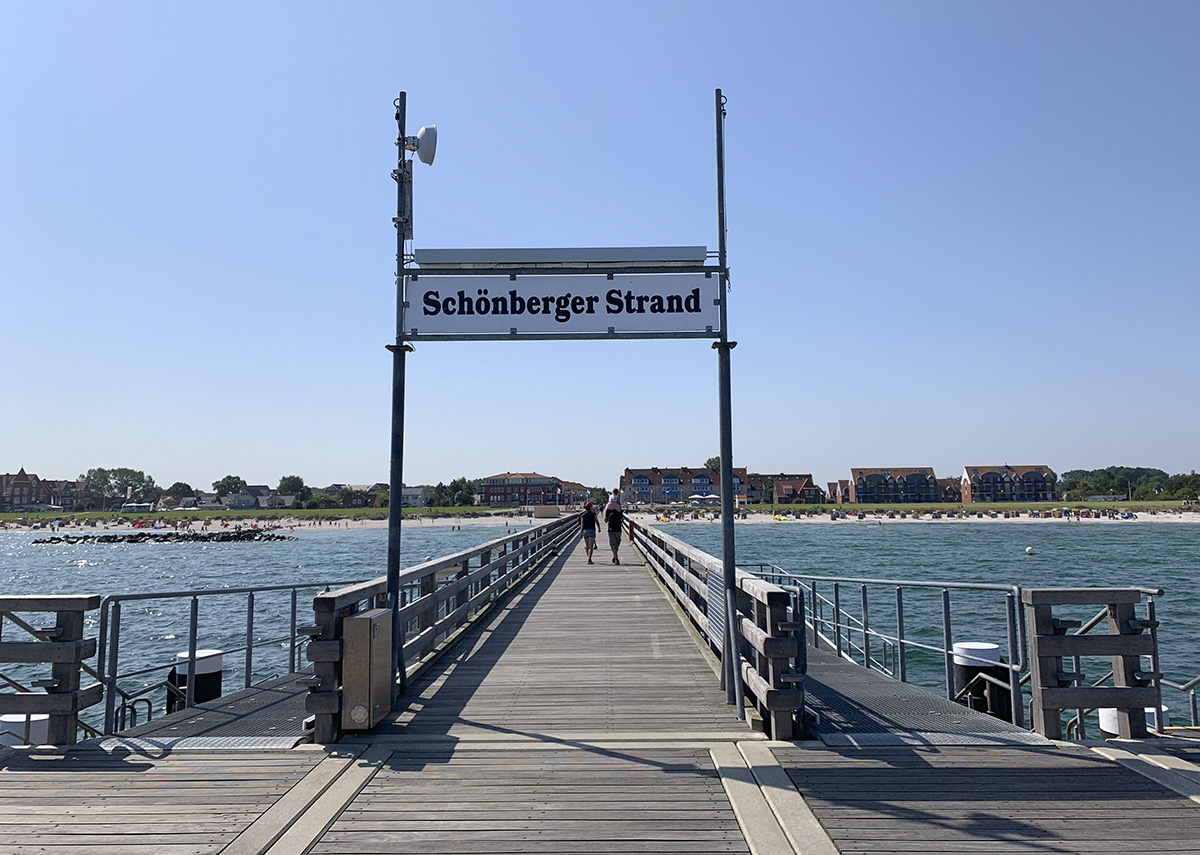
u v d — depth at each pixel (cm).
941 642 1700
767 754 483
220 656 892
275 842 364
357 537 9544
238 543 9106
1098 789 423
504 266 646
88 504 18512
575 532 3722
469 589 1080
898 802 406
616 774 454
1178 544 6316
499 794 424
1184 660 1555
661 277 648
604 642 904
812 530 9181
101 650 640
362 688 530
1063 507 12656
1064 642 510
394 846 360
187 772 460
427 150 647
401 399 648
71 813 398
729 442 627
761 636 520
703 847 358
